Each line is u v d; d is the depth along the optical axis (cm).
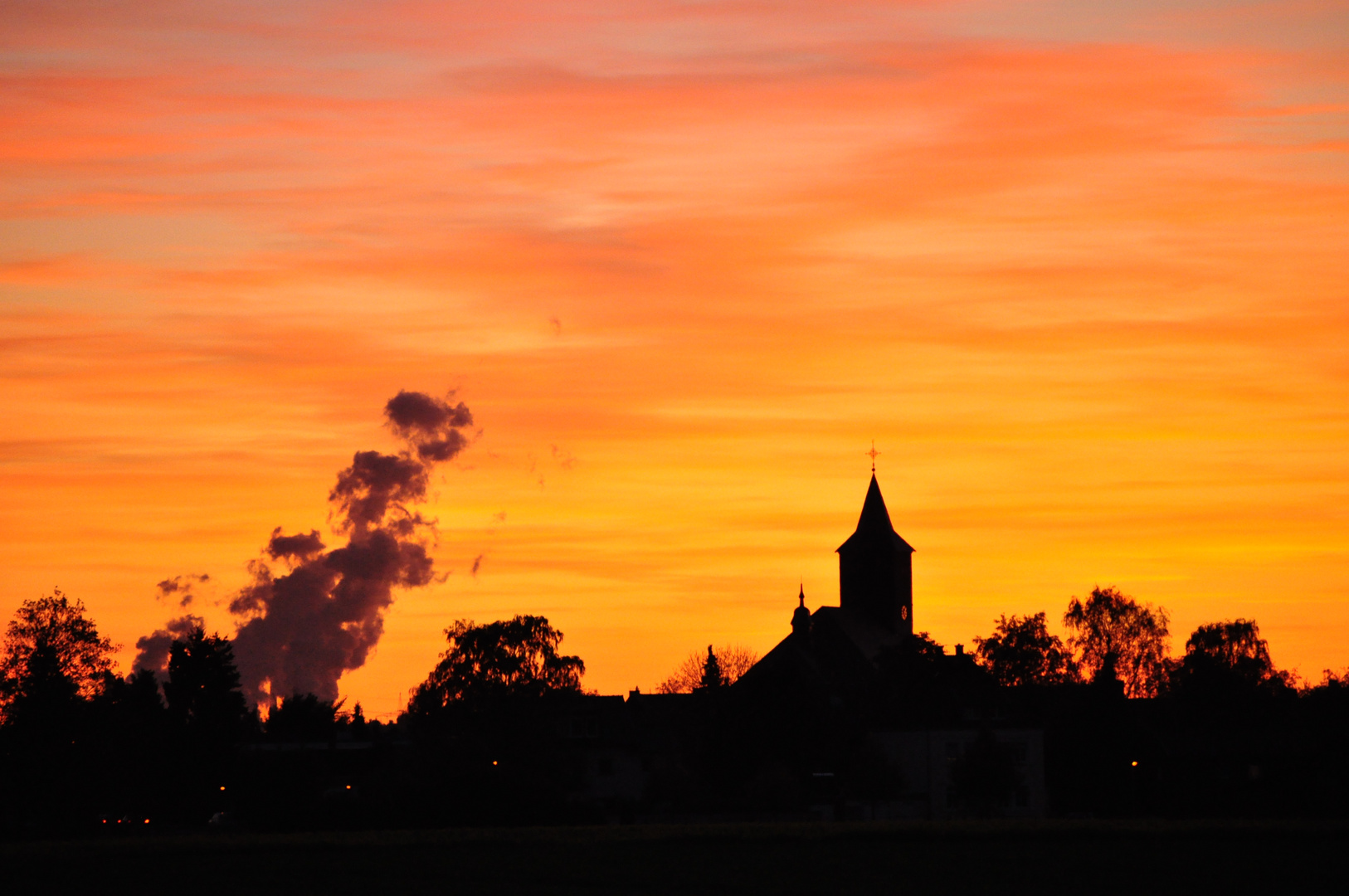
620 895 7631
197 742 15000
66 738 12606
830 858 9094
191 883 7888
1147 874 8469
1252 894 7800
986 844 9838
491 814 11725
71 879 8000
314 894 7525
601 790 15388
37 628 13025
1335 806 15638
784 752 14238
